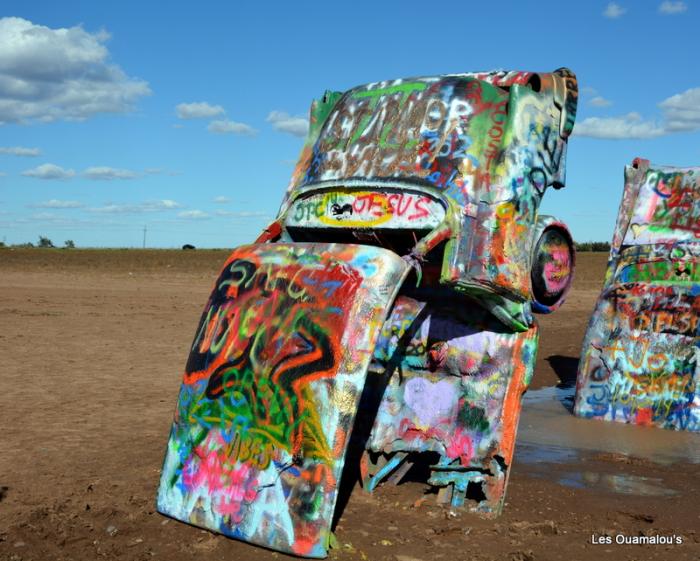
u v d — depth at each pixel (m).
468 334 6.33
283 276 5.59
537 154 6.07
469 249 5.72
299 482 4.97
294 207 6.48
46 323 16.88
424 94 6.15
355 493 6.30
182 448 5.59
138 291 26.44
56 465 6.70
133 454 7.09
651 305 9.70
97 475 6.45
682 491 6.78
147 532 5.24
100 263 40.12
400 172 5.96
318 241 6.60
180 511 5.43
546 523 5.70
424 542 5.24
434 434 6.35
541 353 15.27
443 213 5.71
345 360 5.01
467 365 6.29
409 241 6.13
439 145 5.91
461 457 6.16
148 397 9.70
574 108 6.35
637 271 9.93
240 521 5.12
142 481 6.31
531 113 6.03
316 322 5.21
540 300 6.50
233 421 5.39
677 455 8.10
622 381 9.76
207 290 27.66
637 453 8.16
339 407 4.95
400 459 6.52
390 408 6.59
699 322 9.34
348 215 6.12
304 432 5.03
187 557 4.86
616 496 6.59
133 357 12.88
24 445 7.31
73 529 5.23
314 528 4.85
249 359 5.43
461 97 6.00
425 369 6.52
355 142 6.30
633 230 10.05
